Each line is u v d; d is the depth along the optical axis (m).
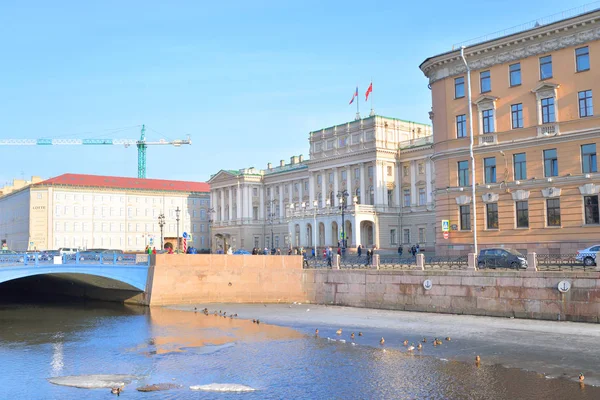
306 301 54.53
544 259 44.69
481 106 58.09
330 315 46.00
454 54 59.75
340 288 51.88
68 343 37.12
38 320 47.47
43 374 29.34
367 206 105.50
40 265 52.62
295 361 30.83
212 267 56.12
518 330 36.12
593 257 43.50
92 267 54.78
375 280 49.00
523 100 55.34
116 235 149.00
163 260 55.19
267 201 143.50
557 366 27.95
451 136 60.34
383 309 47.91
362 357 31.30
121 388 26.45
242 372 28.86
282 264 56.03
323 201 119.25
